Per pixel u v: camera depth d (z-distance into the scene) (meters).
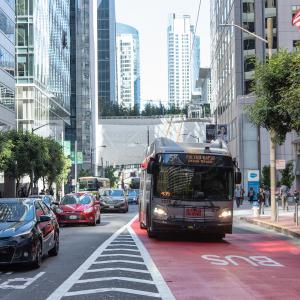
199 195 19.36
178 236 21.75
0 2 59.72
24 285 10.95
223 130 63.78
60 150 61.25
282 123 21.19
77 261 14.47
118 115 168.75
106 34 192.75
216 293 10.08
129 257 15.05
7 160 47.16
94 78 152.00
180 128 143.50
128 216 39.59
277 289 10.52
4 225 13.03
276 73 19.94
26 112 74.38
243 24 75.69
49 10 87.75
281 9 73.75
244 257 15.46
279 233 24.56
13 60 65.50
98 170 149.38
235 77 75.69
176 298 9.58
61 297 9.68
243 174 72.38
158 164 19.56
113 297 9.58
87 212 28.44
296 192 45.12
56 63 94.19
